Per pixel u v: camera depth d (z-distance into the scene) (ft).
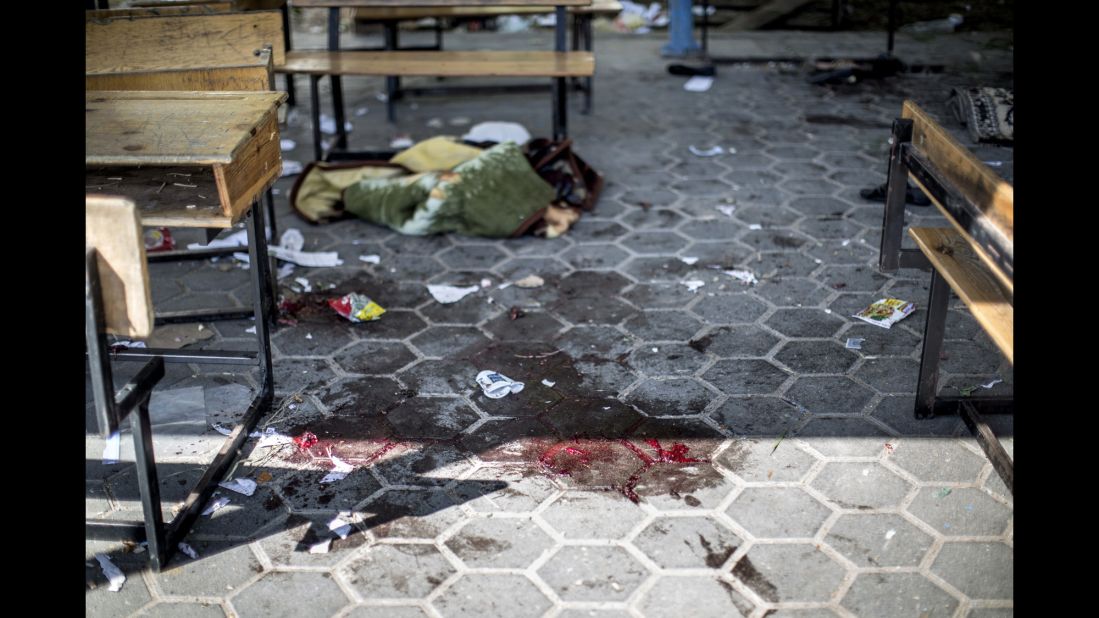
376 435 12.09
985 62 29.19
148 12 14.48
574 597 9.47
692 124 24.18
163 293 15.71
